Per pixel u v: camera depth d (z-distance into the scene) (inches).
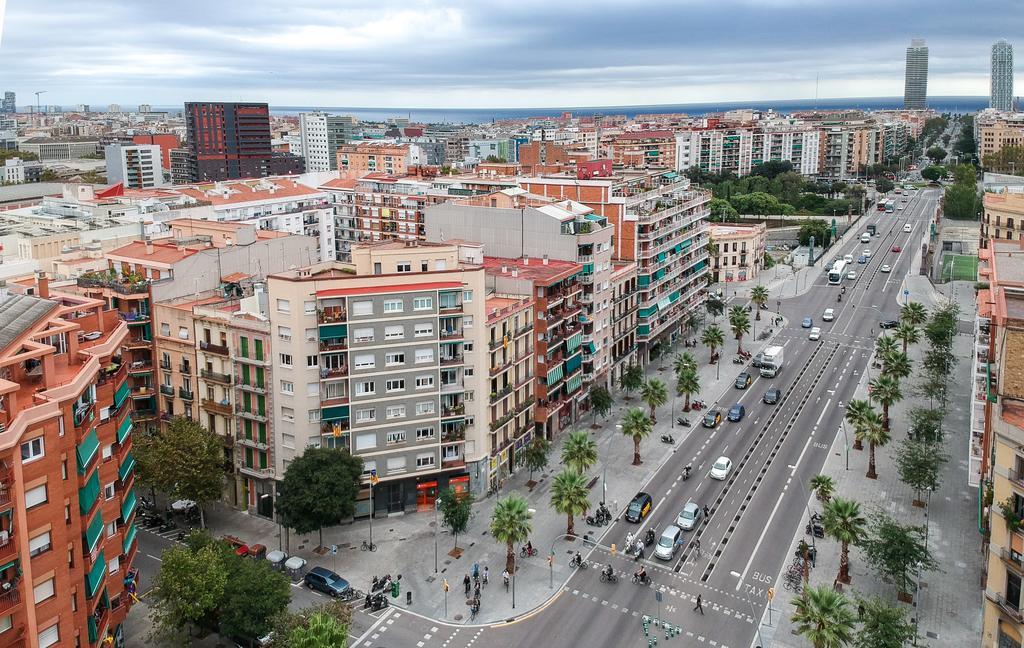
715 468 4931.1
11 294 3085.6
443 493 4227.4
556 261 5684.1
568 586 3848.4
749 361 7042.3
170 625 3198.8
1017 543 2662.4
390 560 4067.4
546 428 5285.4
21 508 2440.9
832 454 5236.2
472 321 4503.0
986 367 3961.6
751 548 4160.9
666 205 7180.1
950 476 4874.5
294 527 4001.0
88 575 2763.3
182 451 4121.6
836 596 3107.8
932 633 3442.4
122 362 3240.7
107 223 7121.1
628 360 6545.3
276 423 4338.1
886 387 5378.9
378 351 4320.9
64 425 2637.8
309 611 3270.2
